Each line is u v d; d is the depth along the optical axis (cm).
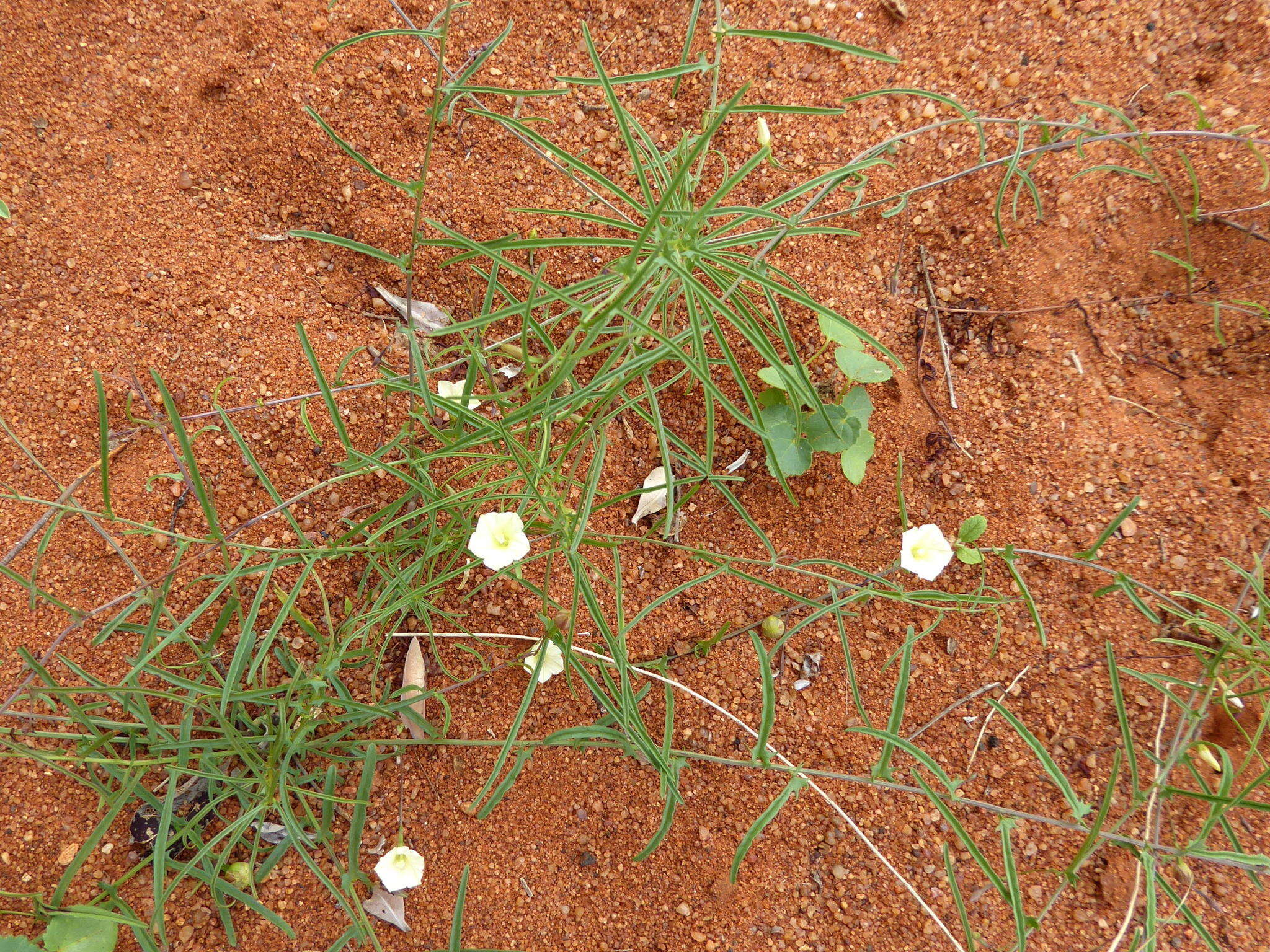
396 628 33
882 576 36
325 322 36
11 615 32
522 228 37
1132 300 37
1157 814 32
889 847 34
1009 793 34
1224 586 35
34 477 33
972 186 37
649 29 38
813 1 38
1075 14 38
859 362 35
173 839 29
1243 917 33
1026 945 33
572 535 29
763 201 37
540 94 29
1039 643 35
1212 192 36
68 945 30
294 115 37
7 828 32
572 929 34
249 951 32
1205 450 36
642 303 35
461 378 37
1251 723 34
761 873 34
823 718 35
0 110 35
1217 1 37
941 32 38
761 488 37
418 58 37
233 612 30
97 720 29
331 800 31
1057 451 36
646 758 31
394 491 35
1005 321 37
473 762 34
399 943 33
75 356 34
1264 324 36
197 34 37
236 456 35
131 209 35
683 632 36
